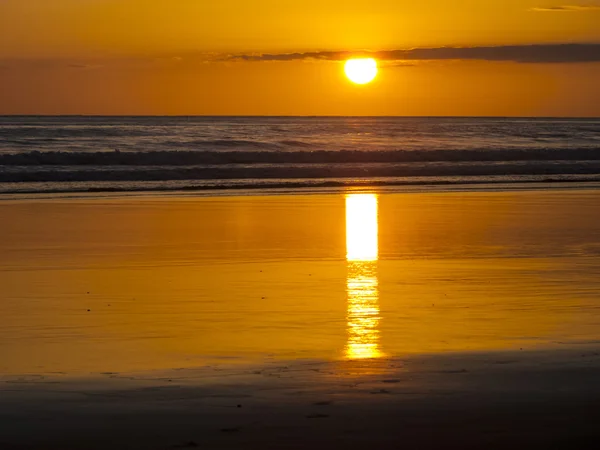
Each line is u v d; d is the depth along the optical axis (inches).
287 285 575.8
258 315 477.1
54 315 475.8
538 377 320.8
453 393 295.6
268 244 775.1
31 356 379.2
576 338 414.6
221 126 5049.2
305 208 1079.0
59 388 310.7
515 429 253.1
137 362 366.3
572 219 973.8
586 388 302.2
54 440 246.5
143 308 496.7
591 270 643.5
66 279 598.2
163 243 780.0
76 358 375.2
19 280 592.7
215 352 387.5
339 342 410.0
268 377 327.0
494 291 555.5
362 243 781.9
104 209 1057.5
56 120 6998.0
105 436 249.9
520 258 700.7
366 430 253.1
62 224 910.4
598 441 242.7
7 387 312.8
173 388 308.7
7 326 446.6
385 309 494.9
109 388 309.9
